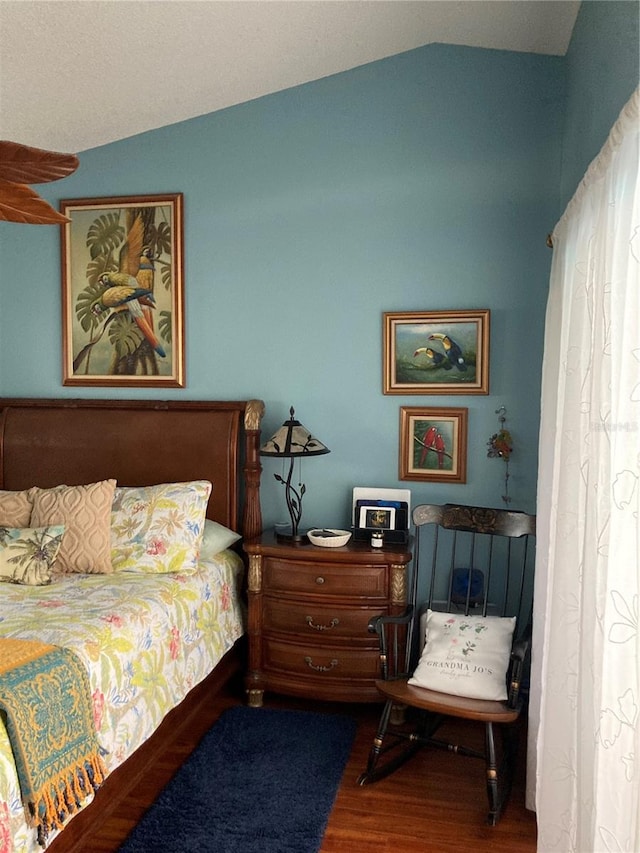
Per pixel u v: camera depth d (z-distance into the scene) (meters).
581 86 2.73
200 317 3.73
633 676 1.45
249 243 3.66
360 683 3.18
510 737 2.73
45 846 1.76
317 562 3.20
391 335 3.50
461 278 3.45
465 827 2.42
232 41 2.97
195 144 3.68
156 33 2.79
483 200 3.41
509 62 3.36
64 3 2.49
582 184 2.02
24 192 1.55
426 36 3.33
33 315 3.92
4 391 4.00
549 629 2.22
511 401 3.41
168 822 2.38
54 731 1.86
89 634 2.26
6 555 2.91
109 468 3.71
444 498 3.50
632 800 1.42
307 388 3.63
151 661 2.48
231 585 3.36
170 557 3.06
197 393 3.76
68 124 3.45
